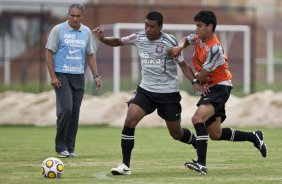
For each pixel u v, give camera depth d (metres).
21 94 71.31
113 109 66.44
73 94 37.22
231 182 26.44
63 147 36.81
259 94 65.75
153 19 28.81
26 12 121.81
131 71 101.25
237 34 112.38
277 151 39.25
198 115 29.00
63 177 28.17
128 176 28.41
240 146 42.41
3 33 120.31
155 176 28.38
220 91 29.30
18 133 55.94
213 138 31.36
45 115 67.12
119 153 38.84
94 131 58.12
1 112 68.06
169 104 29.73
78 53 36.97
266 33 139.12
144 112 29.16
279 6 146.62
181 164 32.94
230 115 63.59
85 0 118.12
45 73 117.88
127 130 28.95
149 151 39.62
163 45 29.16
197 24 28.62
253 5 145.12
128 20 114.00
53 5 81.00
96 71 37.62
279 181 26.78
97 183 26.30
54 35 36.59
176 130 30.92
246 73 91.38
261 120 62.72
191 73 29.50
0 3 79.19
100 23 112.50
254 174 29.00
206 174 28.89
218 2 137.62
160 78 29.39
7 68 113.81
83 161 34.50
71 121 37.25
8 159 35.69
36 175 28.89
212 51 28.53
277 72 132.75
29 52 119.69
